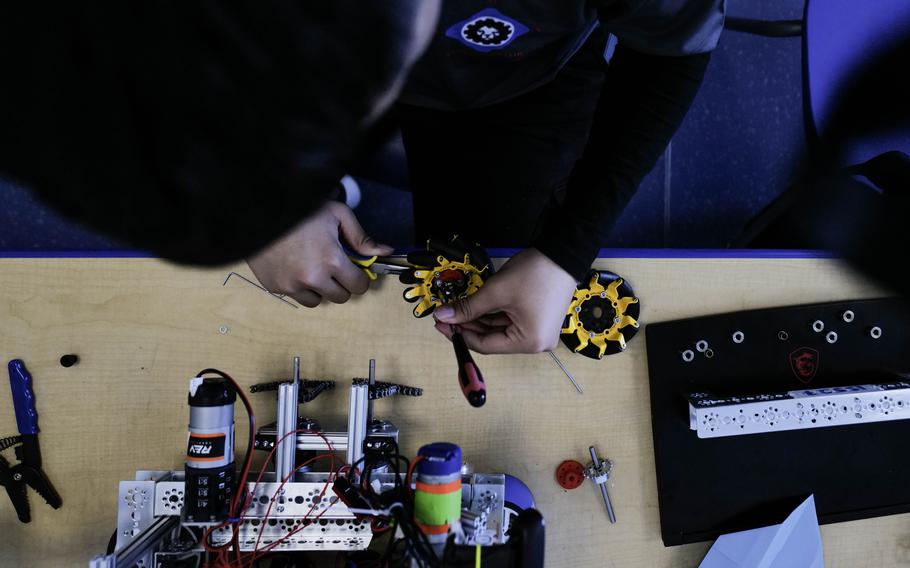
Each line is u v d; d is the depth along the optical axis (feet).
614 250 3.38
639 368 3.36
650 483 3.33
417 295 3.22
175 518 2.79
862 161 3.70
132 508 2.78
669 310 3.38
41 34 0.82
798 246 4.37
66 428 3.21
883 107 3.58
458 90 3.53
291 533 2.72
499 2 2.87
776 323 3.38
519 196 4.10
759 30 5.60
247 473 2.78
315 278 3.01
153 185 0.91
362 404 2.84
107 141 0.87
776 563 3.18
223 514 2.58
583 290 3.26
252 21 0.85
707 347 3.35
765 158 5.99
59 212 0.97
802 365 3.37
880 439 3.35
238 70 0.86
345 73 0.91
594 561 3.30
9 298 3.22
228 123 0.88
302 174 0.96
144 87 0.85
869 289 3.44
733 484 3.31
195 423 2.53
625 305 3.29
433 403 3.30
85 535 3.18
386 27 0.92
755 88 6.03
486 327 3.11
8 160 0.91
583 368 3.35
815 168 3.81
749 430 3.10
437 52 3.17
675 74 2.78
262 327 3.29
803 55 3.55
